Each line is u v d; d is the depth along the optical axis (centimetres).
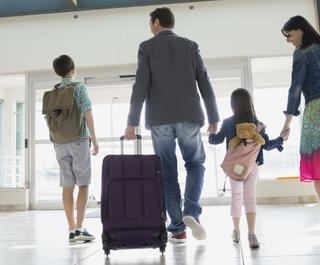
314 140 184
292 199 488
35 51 548
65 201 240
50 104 239
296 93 189
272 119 683
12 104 750
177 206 219
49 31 547
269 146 201
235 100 208
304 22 193
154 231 184
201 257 173
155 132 211
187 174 217
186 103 205
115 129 574
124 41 532
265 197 491
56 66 249
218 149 562
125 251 199
